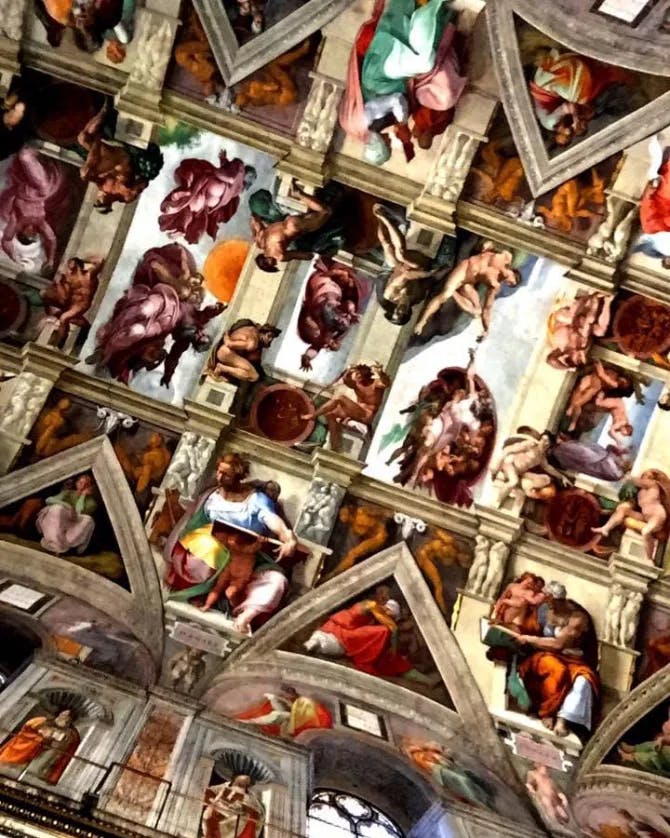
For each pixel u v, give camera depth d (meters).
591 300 17.23
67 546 16.02
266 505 16.95
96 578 15.88
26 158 16.39
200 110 16.33
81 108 16.27
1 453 16.19
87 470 16.47
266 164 16.66
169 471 16.75
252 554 16.69
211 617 16.11
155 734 13.43
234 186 16.77
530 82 16.25
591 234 16.98
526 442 17.56
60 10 15.63
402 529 17.31
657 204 16.83
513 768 15.77
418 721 16.06
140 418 16.83
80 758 12.29
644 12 15.59
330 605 16.70
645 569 17.52
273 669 15.88
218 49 16.08
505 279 17.22
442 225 16.77
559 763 16.12
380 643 16.62
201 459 16.84
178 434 16.92
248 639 16.02
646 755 16.61
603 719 16.80
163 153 16.56
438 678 16.61
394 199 16.80
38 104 16.16
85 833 10.94
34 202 16.56
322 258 17.02
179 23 15.89
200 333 17.02
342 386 17.31
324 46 16.14
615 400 17.73
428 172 16.69
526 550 17.55
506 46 16.02
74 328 16.62
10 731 12.38
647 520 17.66
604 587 17.62
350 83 16.27
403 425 17.41
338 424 17.28
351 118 16.44
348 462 17.12
